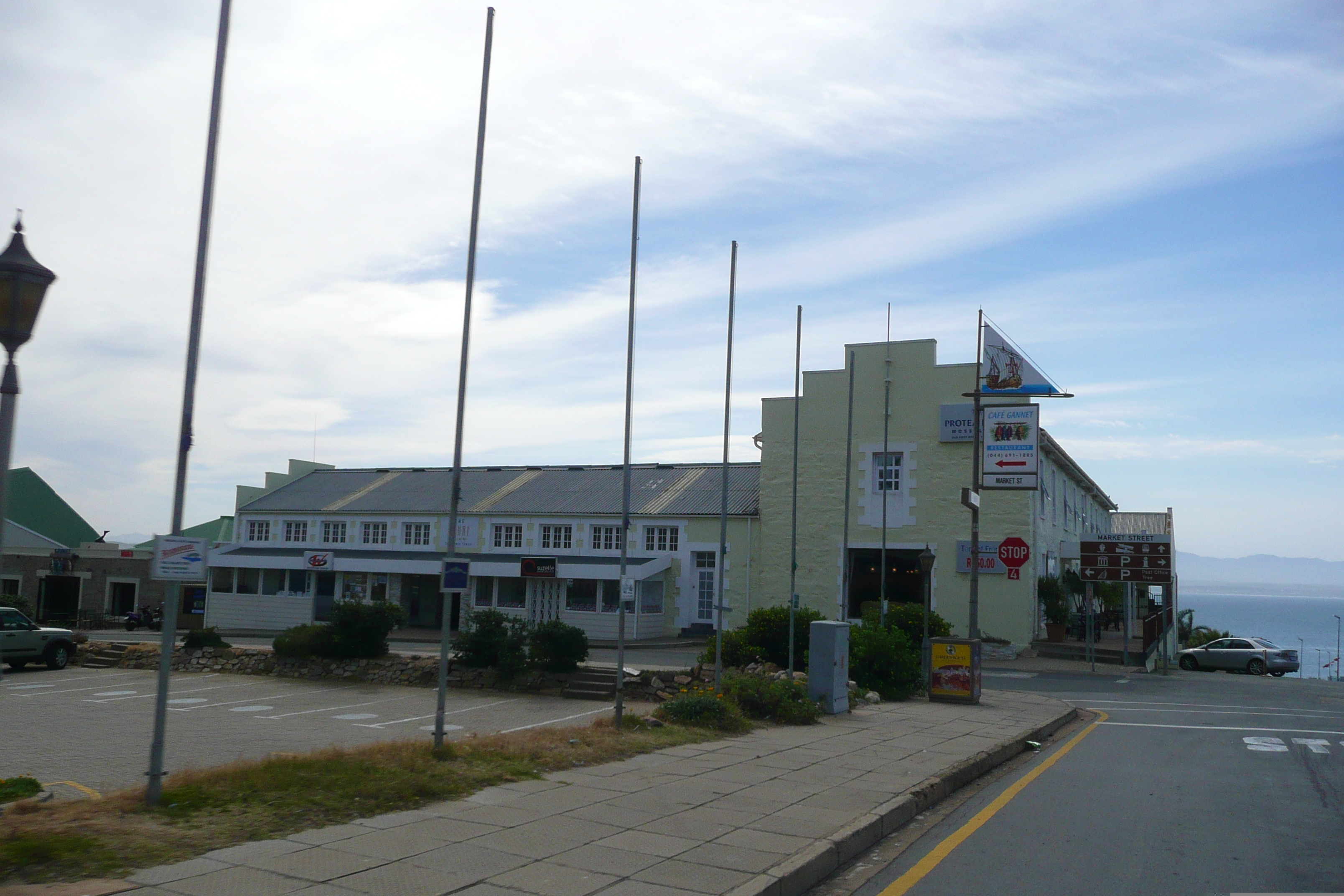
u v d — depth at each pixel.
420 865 6.41
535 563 41.47
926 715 17.36
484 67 11.31
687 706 14.05
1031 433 25.34
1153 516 62.62
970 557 35.97
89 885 5.54
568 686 23.28
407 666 25.53
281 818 7.29
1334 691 26.52
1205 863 7.67
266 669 27.20
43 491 59.28
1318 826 9.07
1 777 11.84
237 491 52.69
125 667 28.73
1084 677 29.83
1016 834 8.71
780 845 7.44
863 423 38.31
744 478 45.19
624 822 7.95
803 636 22.14
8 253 6.96
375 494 51.44
